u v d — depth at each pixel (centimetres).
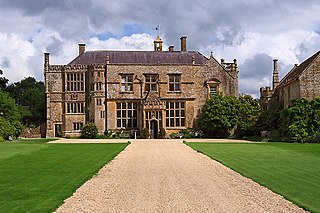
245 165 2180
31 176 1827
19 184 1612
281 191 1424
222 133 5859
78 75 6091
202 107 6116
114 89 5981
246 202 1268
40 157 2681
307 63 4941
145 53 6372
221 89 6175
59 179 1742
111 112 5962
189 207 1209
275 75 6525
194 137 5878
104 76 6009
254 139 5112
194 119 6091
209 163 2309
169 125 6059
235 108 5675
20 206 1223
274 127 5256
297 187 1494
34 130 6309
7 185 1588
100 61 6253
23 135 6253
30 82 10481
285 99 5194
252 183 1602
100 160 2506
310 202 1247
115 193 1433
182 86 6109
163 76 6094
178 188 1517
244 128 5556
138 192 1447
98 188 1530
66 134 6019
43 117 8169
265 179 1691
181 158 2611
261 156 2636
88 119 6056
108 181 1695
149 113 5838
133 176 1834
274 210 1164
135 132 5825
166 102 6078
